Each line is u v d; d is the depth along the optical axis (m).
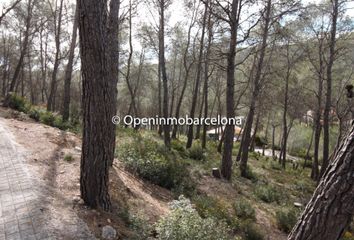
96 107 5.15
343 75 20.73
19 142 8.16
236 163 18.73
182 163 12.19
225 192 11.26
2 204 5.00
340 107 20.67
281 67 22.62
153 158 9.80
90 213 5.20
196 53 26.39
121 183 7.39
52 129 10.82
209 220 5.59
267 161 26.52
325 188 2.71
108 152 5.53
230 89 13.33
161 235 5.05
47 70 39.25
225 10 12.77
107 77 5.18
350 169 2.57
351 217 2.62
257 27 18.66
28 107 14.69
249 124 15.87
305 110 29.06
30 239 4.22
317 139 21.31
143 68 37.69
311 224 2.75
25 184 5.71
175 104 46.62
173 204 5.94
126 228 5.33
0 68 37.78
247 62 24.03
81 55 5.01
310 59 18.95
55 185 5.96
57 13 24.25
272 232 8.83
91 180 5.37
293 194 14.32
